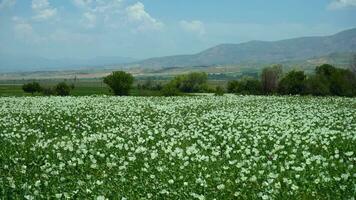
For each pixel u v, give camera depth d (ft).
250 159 54.65
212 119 98.94
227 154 57.98
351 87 219.41
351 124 88.33
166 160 55.47
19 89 333.21
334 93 220.84
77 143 67.15
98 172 50.08
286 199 38.19
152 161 55.36
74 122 98.84
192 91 333.21
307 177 45.39
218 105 139.64
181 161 55.01
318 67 245.65
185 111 120.67
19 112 114.83
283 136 71.00
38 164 54.85
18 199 39.09
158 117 105.09
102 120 98.68
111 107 128.77
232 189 41.70
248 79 252.83
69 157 58.29
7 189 41.83
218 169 50.44
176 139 72.54
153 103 146.00
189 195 39.83
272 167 49.96
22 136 78.79
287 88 230.68
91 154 60.18
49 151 62.80
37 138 76.43
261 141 69.41
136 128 85.51
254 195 39.32
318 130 76.48
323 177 43.96
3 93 252.83
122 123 95.96
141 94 240.73
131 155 59.52
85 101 152.05
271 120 93.91
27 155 60.23
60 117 105.40
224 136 72.13
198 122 95.25
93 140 72.18
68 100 156.46
